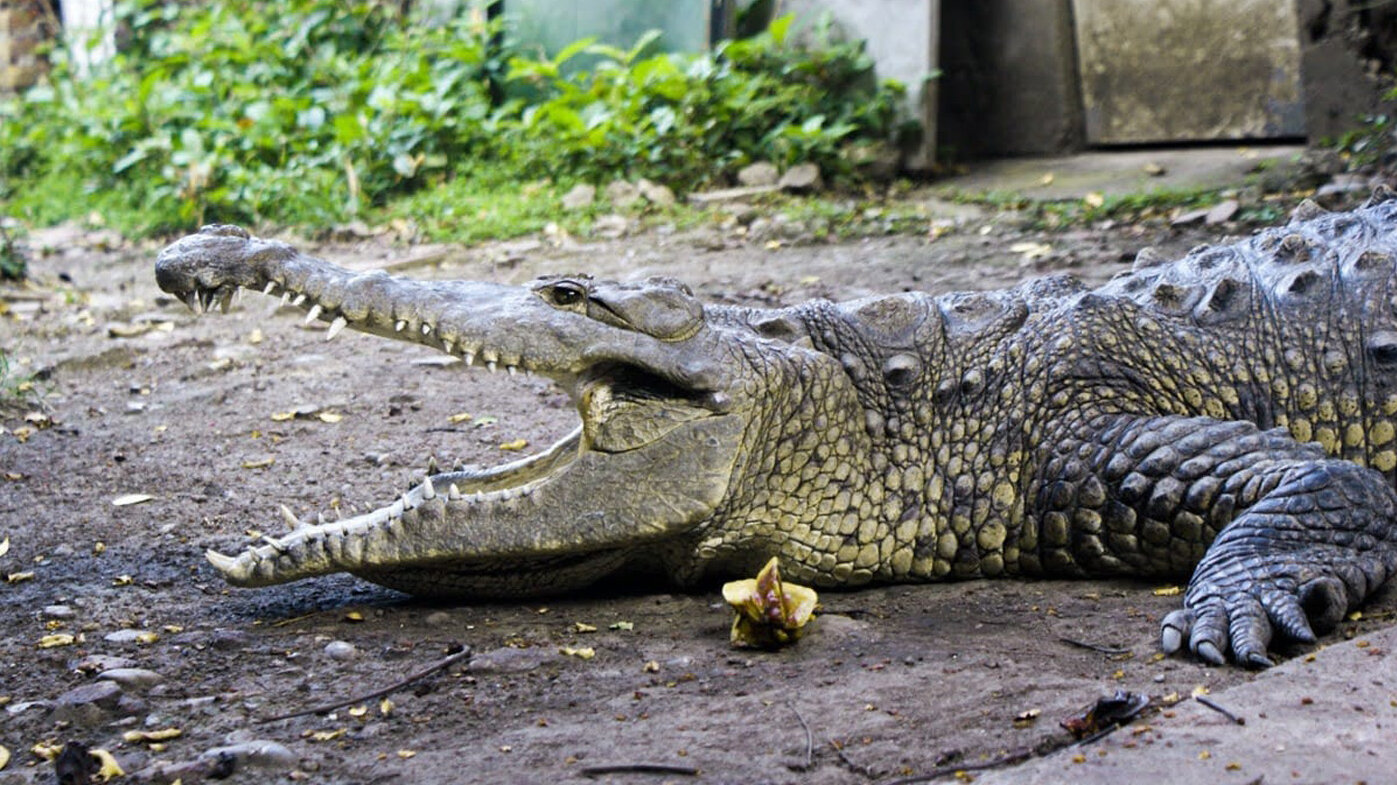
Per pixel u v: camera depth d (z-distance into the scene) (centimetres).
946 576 444
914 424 445
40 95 1555
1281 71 1148
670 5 1308
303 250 1129
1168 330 456
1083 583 431
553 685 361
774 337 447
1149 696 326
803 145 1187
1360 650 337
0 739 343
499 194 1198
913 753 303
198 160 1262
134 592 458
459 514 410
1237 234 895
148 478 594
